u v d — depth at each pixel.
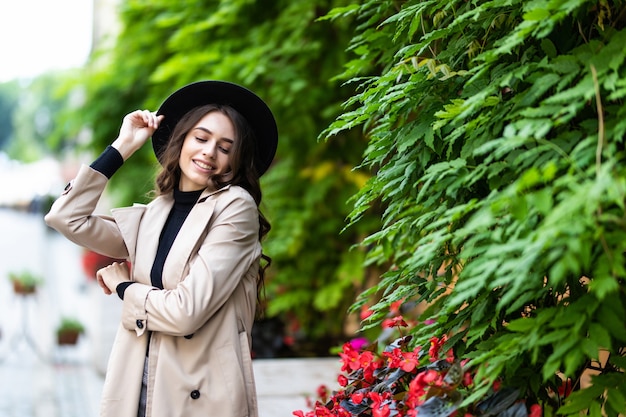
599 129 2.06
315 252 7.23
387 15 3.53
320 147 7.02
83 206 2.82
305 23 6.16
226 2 6.84
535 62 2.33
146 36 8.87
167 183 2.85
